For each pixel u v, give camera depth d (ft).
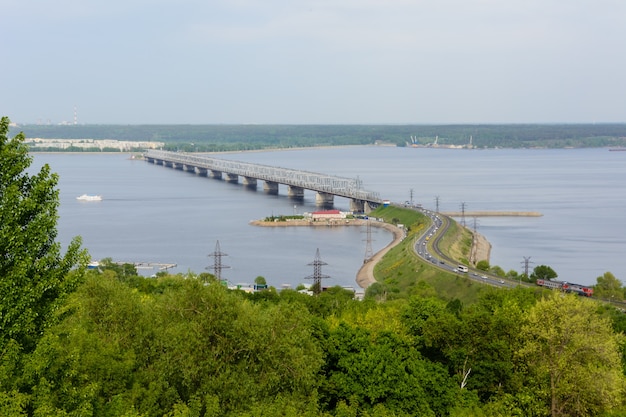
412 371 326.03
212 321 287.69
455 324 350.43
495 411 295.69
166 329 289.33
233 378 270.87
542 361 326.24
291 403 269.03
